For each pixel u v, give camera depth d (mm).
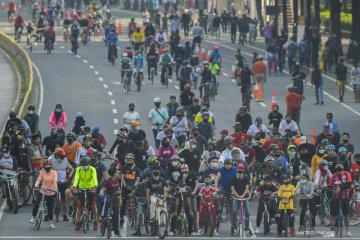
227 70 175125
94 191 74750
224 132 91812
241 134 94312
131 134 90750
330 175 78062
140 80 150250
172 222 74250
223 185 75500
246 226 74688
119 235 73188
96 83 159125
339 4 176875
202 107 109000
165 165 85750
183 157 84125
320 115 131000
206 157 84188
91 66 179750
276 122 104062
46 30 198500
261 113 132375
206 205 74500
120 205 72938
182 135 101625
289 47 168125
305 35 174375
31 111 100938
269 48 168875
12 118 94312
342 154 82312
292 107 116938
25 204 85438
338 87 151750
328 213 78750
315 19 194375
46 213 79125
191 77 137750
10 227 76875
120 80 162625
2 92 154500
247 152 88812
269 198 75062
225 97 145375
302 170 88500
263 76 142000
